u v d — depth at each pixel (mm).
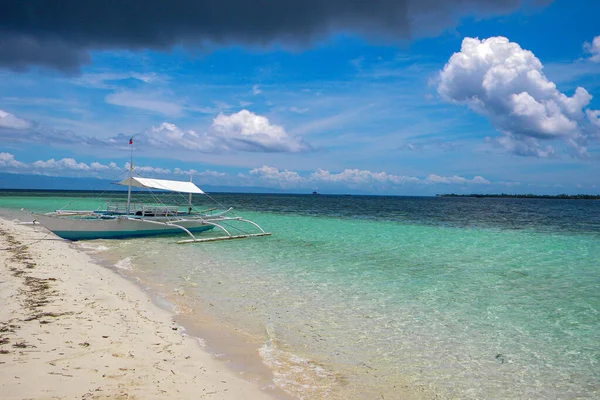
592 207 88938
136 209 25359
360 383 5652
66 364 5277
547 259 17172
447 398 5340
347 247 20250
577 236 26109
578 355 6930
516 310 9594
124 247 19062
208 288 11125
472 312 9391
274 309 9234
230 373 5680
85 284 10531
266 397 5016
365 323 8414
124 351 5980
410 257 17312
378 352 6867
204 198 132125
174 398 4637
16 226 25922
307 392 5270
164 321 7895
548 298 10742
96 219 21438
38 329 6594
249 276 12914
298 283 12031
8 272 11242
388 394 5371
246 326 7949
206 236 24109
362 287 11664
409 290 11422
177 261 15508
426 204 101312
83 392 4523
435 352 6941
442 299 10492
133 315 8031
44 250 16406
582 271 14555
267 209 60312
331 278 12836
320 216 44062
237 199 124812
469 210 66312
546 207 88375
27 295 8859
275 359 6352
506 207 85812
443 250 19562
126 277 12188
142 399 4496
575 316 9156
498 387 5699
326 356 6602
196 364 5855
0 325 6656
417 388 5586
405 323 8477
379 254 18031
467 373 6137
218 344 6859
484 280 12883
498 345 7340
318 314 8953
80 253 16703
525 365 6480
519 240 23844
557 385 5805
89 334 6578
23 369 4980
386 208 69250
